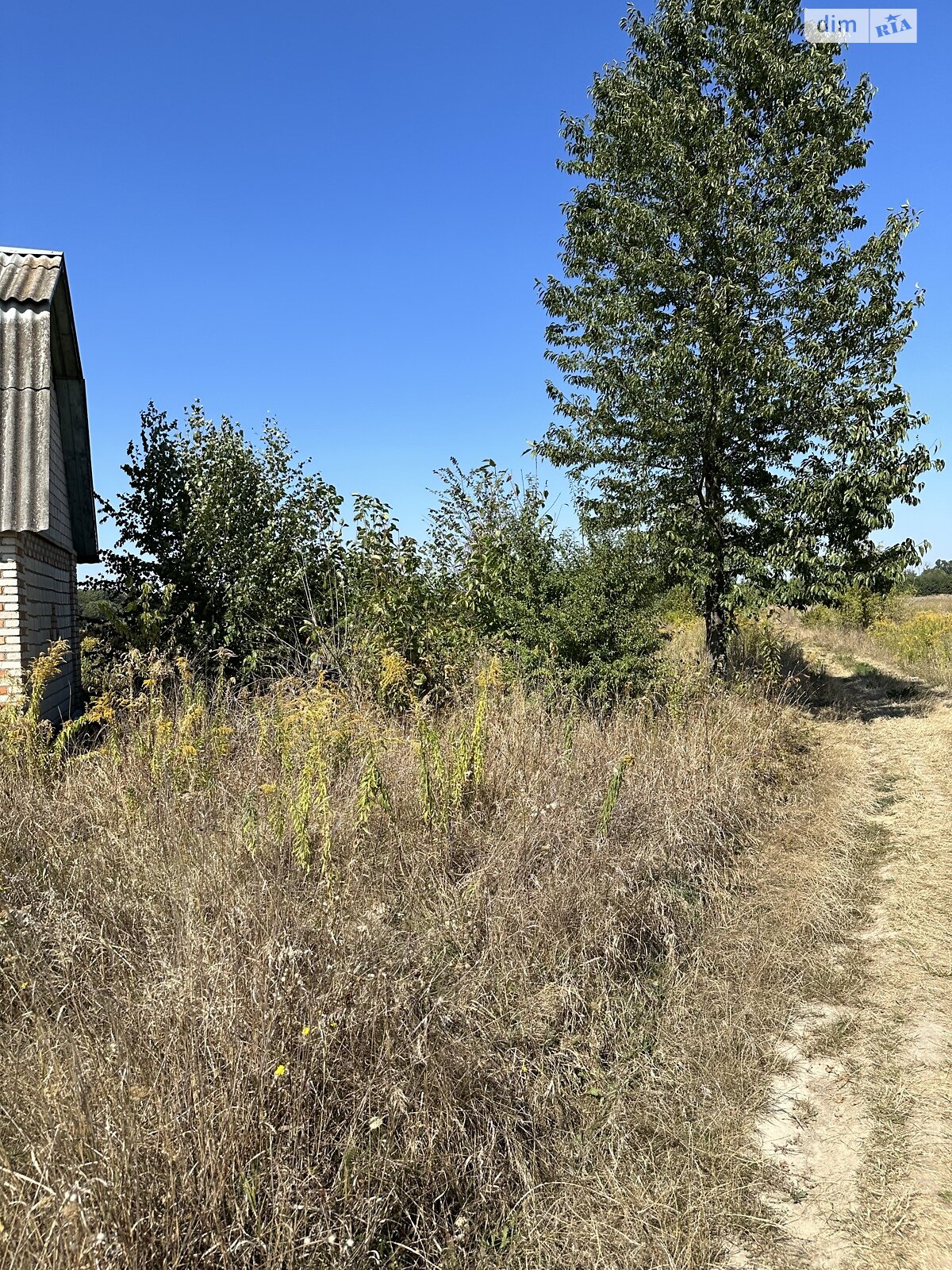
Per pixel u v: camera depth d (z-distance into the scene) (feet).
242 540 40.78
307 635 38.96
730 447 42.50
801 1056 12.81
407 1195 8.87
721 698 32.50
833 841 22.53
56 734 27.04
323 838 14.44
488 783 18.66
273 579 39.88
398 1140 9.16
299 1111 8.77
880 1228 9.32
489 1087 10.50
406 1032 10.18
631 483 44.47
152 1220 7.30
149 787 17.65
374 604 31.42
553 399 45.80
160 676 25.64
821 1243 9.17
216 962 10.27
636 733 25.77
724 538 42.42
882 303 38.70
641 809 19.33
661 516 42.78
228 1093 8.54
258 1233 7.61
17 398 26.58
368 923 11.98
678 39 43.37
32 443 25.90
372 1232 8.25
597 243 43.39
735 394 40.04
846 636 76.64
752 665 44.70
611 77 44.42
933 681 54.29
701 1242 9.04
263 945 10.53
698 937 16.05
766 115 42.73
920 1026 13.48
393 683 27.32
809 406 39.60
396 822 16.26
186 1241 7.48
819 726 39.55
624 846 17.28
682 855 18.49
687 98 41.37
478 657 29.66
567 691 28.96
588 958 13.75
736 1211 9.55
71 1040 9.62
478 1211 9.21
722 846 20.48
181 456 41.81
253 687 35.99
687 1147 10.50
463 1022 11.10
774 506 41.57
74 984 10.98
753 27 40.70
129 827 15.66
